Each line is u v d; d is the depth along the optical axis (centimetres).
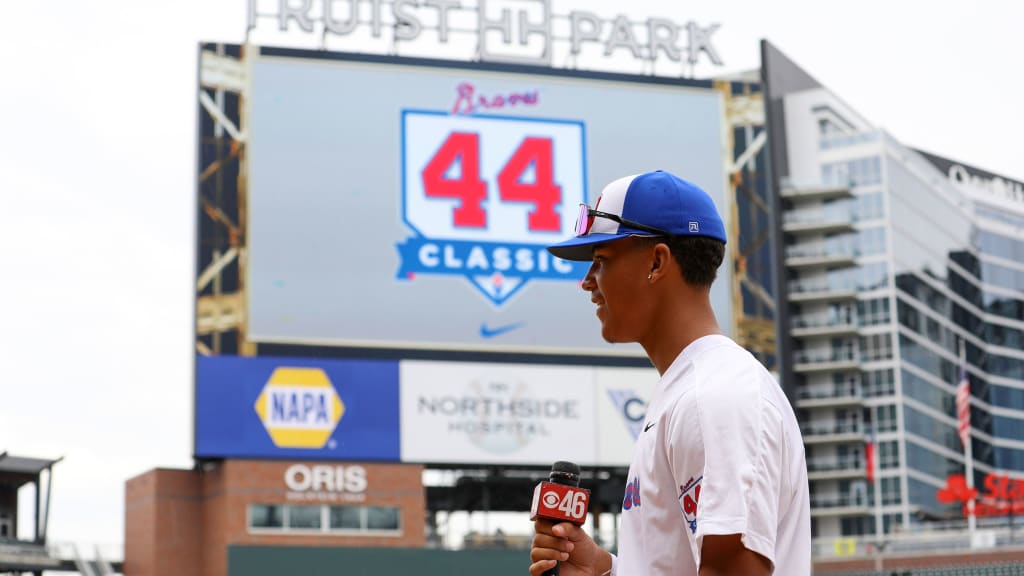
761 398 367
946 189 9219
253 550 5584
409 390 5691
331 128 5794
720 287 5981
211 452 5512
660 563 375
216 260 5609
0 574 5953
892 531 8006
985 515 7294
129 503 6162
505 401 5747
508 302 5812
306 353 5628
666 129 6084
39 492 6012
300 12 6081
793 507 378
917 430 8294
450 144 5881
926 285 8725
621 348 5897
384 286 5722
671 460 371
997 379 9350
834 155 8425
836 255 8281
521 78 6009
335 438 5625
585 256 418
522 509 6244
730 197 6094
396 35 6138
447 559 5838
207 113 5700
